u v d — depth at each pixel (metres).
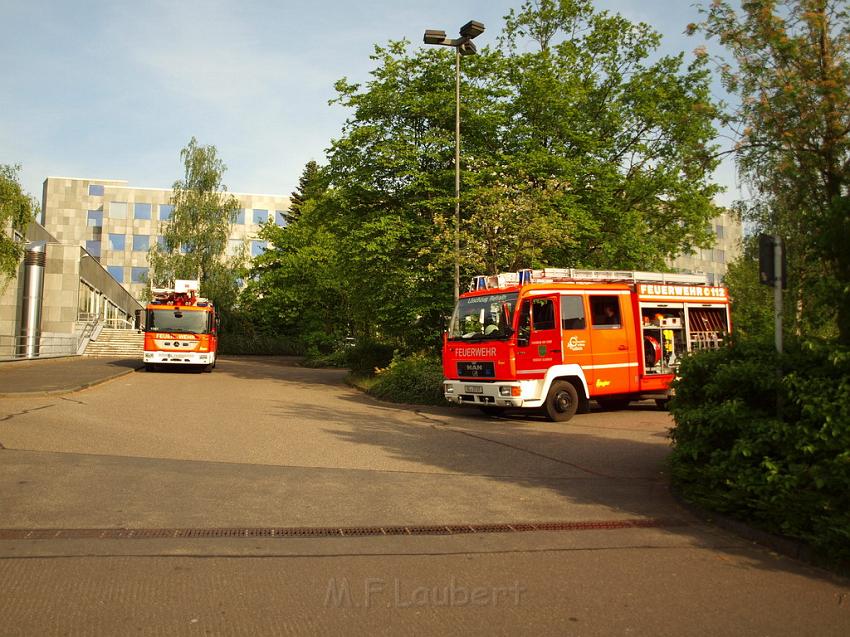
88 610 3.82
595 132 24.66
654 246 25.42
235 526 5.61
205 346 27.20
